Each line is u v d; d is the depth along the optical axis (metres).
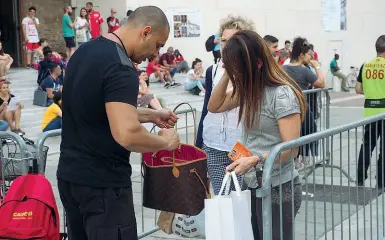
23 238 3.41
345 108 17.17
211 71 4.85
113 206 3.15
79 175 3.14
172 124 3.76
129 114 2.98
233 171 3.36
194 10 21.39
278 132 3.54
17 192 3.53
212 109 4.05
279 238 3.70
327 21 26.05
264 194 3.38
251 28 4.63
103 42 3.14
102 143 3.12
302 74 7.58
